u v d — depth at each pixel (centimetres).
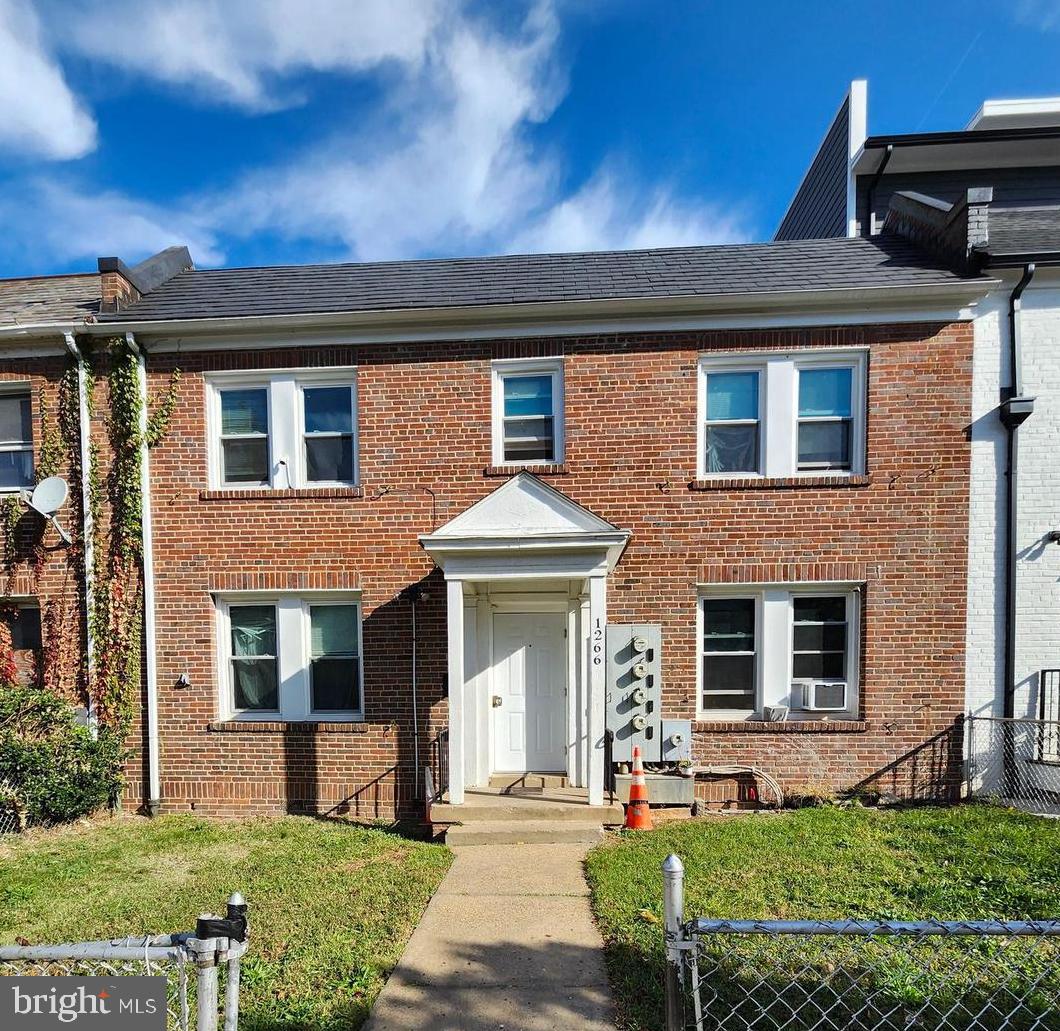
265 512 782
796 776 743
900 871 526
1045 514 732
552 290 809
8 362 803
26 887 547
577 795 706
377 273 913
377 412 780
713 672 773
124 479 784
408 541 774
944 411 739
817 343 750
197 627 783
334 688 794
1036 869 526
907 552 741
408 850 623
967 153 1126
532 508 688
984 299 738
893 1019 341
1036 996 355
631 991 372
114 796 777
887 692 741
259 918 473
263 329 775
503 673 788
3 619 816
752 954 393
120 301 824
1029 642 732
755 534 754
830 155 1320
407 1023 348
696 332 760
